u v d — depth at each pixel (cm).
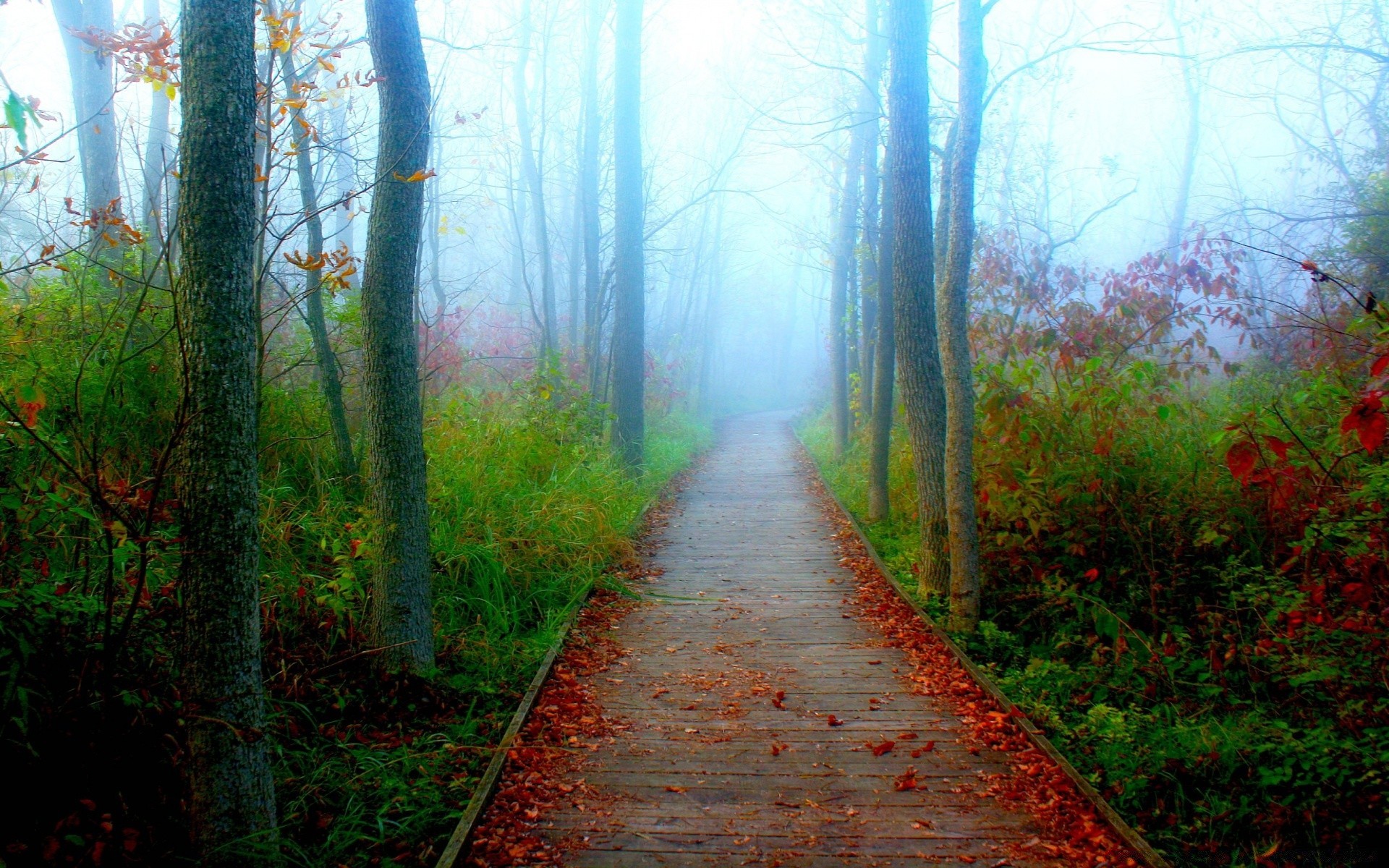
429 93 543
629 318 1402
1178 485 694
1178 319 855
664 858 366
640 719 515
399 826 383
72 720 348
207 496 295
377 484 532
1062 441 723
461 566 684
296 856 357
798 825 393
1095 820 391
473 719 509
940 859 365
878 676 585
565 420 1102
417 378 546
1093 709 514
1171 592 644
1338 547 520
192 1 291
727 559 931
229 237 294
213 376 293
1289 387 809
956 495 668
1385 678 469
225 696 304
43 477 411
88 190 823
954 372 661
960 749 472
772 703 539
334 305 727
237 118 296
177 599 362
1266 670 546
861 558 925
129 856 323
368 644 541
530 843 377
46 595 351
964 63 651
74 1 871
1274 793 447
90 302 581
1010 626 695
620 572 850
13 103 216
